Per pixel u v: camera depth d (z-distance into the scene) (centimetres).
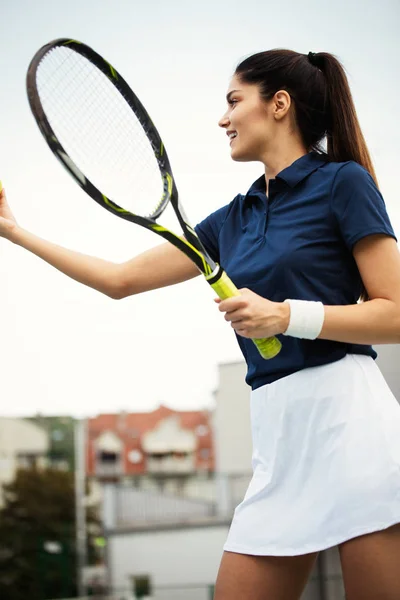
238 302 127
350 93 154
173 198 152
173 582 1366
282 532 138
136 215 141
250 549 140
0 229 165
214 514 1400
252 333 129
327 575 329
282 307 129
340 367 137
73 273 165
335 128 153
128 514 1398
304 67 152
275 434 142
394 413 136
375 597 129
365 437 133
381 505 129
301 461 138
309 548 135
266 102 151
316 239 140
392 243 136
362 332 131
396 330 133
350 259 141
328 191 141
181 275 166
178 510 1410
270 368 142
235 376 1331
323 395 136
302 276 139
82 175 140
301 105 151
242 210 155
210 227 164
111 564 1370
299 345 138
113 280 165
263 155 153
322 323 130
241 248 148
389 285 134
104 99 163
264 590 139
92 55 154
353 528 131
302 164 146
